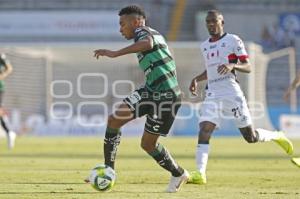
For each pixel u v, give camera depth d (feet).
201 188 97.66
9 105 306.96
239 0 393.09
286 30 380.78
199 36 380.17
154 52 86.12
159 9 387.55
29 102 310.04
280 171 128.98
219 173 124.06
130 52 83.56
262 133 109.19
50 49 315.17
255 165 143.74
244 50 102.17
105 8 388.57
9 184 102.22
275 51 378.12
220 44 103.35
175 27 384.88
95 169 89.20
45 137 287.48
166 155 90.48
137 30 85.81
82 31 368.68
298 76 114.01
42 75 314.14
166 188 96.84
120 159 160.76
